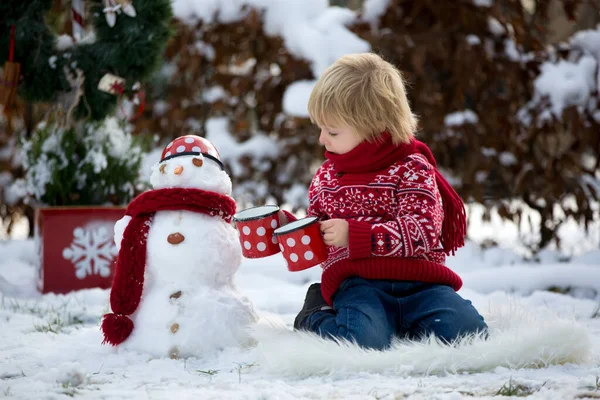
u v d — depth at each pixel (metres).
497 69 5.79
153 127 6.50
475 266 4.95
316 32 5.54
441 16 5.87
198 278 2.75
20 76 4.32
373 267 2.72
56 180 4.29
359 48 5.46
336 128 2.79
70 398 2.00
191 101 6.57
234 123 6.61
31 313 3.54
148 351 2.65
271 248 2.81
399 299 2.70
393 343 2.56
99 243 4.20
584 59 5.61
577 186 5.66
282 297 3.93
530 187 5.75
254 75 6.34
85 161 4.35
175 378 2.33
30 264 5.29
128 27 4.28
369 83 2.77
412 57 5.58
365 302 2.64
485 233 7.12
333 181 2.89
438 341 2.49
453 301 2.65
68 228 4.15
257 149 6.21
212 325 2.68
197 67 6.17
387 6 5.86
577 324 2.53
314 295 2.92
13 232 7.53
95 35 4.44
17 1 4.27
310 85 5.43
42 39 4.30
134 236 2.76
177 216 2.79
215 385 2.20
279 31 5.73
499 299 3.43
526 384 2.14
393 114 2.79
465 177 5.65
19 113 5.32
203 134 6.56
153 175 2.93
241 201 6.25
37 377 2.26
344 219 2.71
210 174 2.90
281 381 2.23
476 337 2.48
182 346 2.62
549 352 2.39
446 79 5.99
